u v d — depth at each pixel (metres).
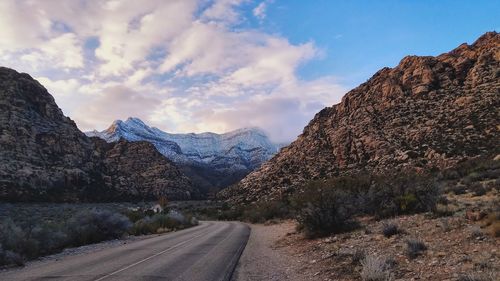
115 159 187.12
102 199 128.88
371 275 8.73
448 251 10.09
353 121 88.69
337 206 18.86
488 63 76.94
